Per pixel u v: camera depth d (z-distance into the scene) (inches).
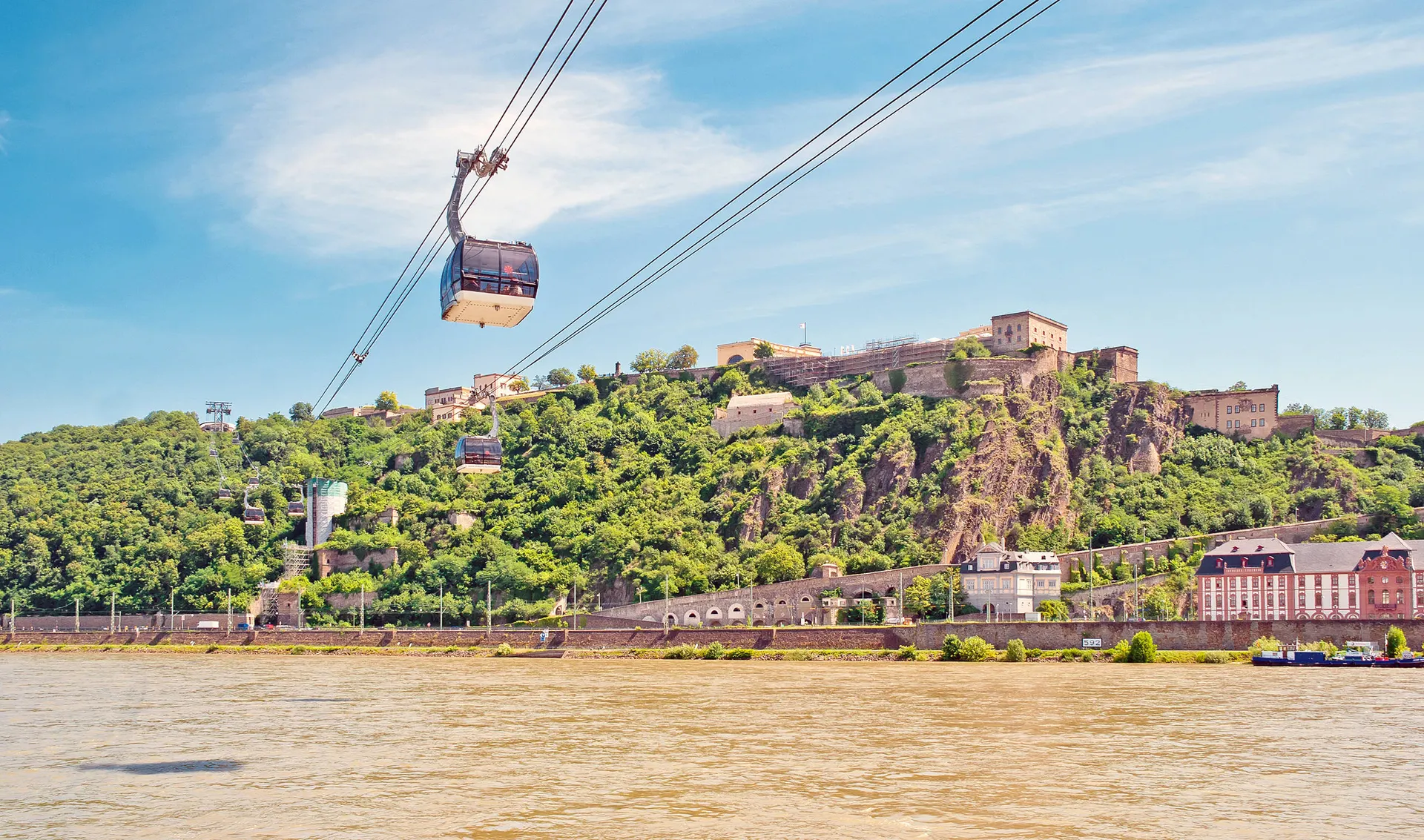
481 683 4783.5
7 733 3164.4
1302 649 4977.9
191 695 4298.7
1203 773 2331.4
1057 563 7628.0
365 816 2027.6
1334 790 2159.2
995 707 3452.3
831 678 4670.3
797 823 1936.5
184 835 1914.4
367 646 7775.6
